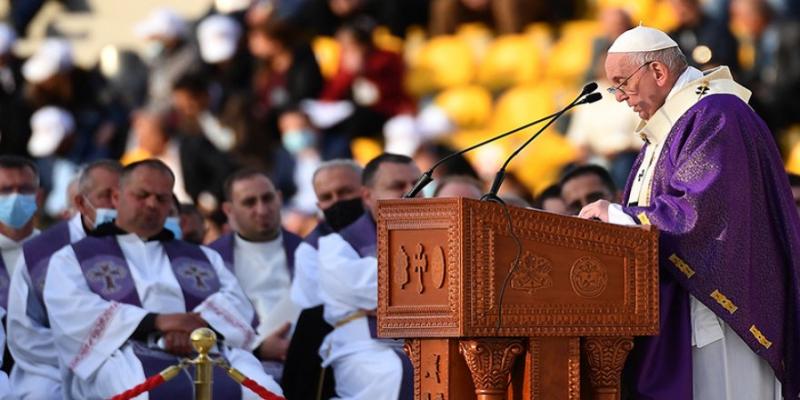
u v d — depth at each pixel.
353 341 24.88
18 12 50.59
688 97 18.77
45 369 25.12
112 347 23.78
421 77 45.56
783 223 18.59
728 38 37.84
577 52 43.59
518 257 16.84
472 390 17.08
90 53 49.88
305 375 25.17
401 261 16.80
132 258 25.05
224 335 24.42
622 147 36.66
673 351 18.50
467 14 46.06
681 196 18.25
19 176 26.83
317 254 26.28
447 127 42.75
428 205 16.66
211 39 44.66
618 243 17.72
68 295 24.23
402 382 24.19
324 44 46.03
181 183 40.25
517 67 44.53
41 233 25.91
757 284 18.36
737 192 18.20
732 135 18.33
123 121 44.88
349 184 26.53
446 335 16.52
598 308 17.52
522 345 17.12
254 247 28.58
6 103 44.34
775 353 18.44
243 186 28.45
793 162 37.78
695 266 18.09
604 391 17.81
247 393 23.62
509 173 33.97
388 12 46.66
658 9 41.81
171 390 23.31
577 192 25.95
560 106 41.00
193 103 42.00
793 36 39.19
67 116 44.34
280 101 44.03
